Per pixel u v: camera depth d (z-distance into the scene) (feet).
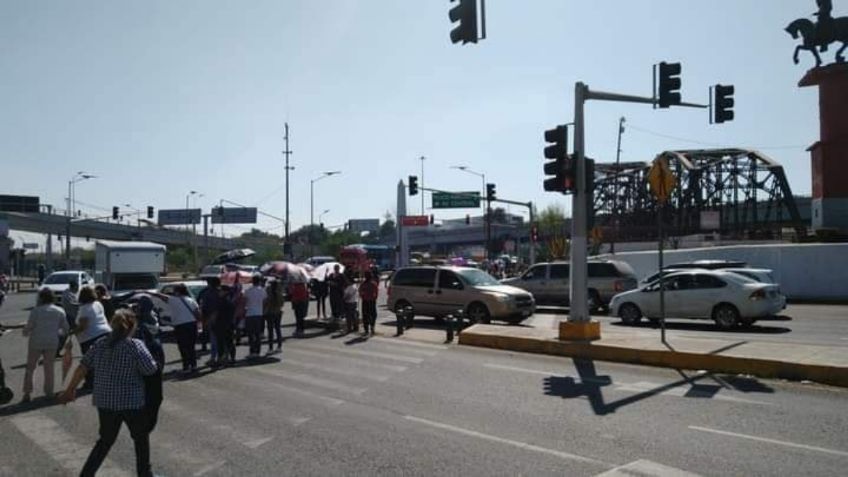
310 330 71.41
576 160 51.39
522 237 382.83
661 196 48.21
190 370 44.80
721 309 65.87
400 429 27.73
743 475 21.01
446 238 452.76
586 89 52.11
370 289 66.80
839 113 140.05
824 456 22.91
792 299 103.91
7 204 252.42
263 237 483.92
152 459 23.94
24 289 186.09
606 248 204.54
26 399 35.40
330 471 22.25
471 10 41.93
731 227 244.22
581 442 25.23
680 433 26.27
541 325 72.13
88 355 20.97
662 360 43.45
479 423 28.53
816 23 144.97
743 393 34.06
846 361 37.96
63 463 24.02
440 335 64.08
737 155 269.23
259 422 29.45
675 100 54.39
